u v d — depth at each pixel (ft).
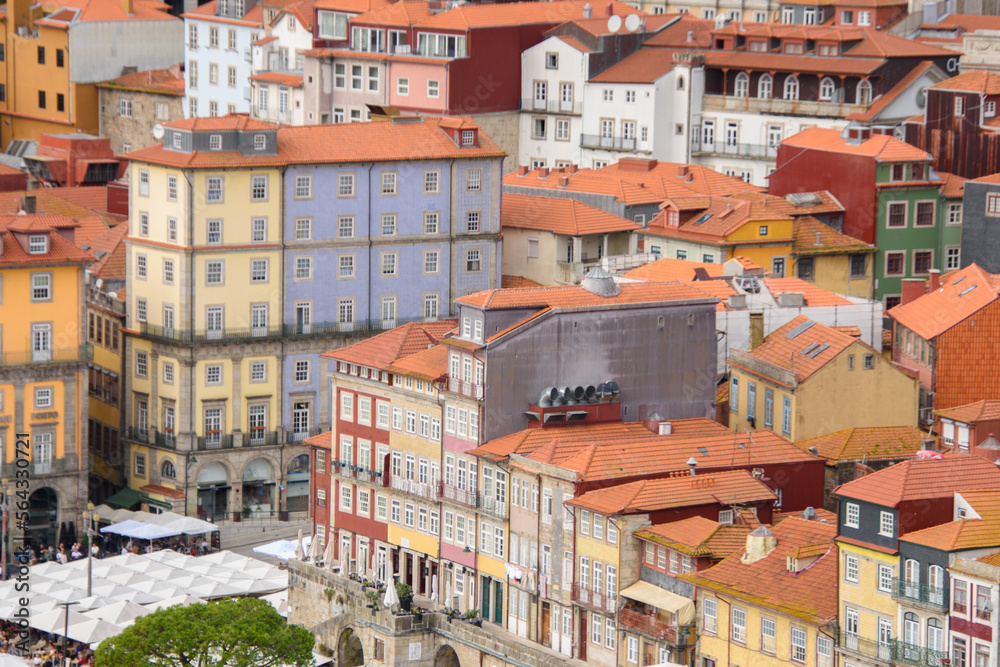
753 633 633.61
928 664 584.81
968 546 581.12
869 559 601.62
